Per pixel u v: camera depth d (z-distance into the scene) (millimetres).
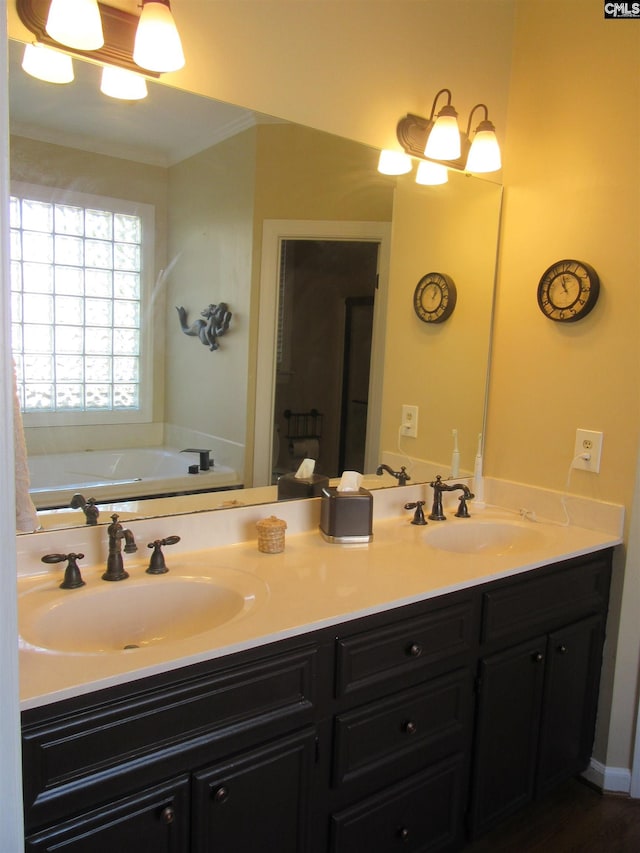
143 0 1350
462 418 2252
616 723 1981
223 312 1734
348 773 1369
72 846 999
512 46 2186
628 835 1823
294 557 1634
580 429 2016
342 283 1950
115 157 1515
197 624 1400
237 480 1788
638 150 1826
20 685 965
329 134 1823
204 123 1615
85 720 998
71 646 1263
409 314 2098
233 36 1610
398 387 2102
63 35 1330
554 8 2041
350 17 1804
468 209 2166
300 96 1749
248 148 1698
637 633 1929
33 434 1472
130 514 1608
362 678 1365
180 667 1081
